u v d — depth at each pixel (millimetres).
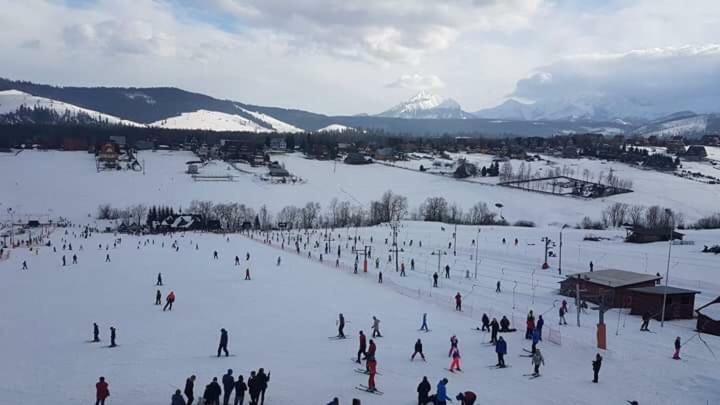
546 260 111688
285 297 73875
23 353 46938
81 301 72188
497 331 49281
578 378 40062
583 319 64875
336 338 51500
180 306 67875
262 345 49062
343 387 37656
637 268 108375
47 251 139500
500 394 36438
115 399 35156
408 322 58719
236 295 75375
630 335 56188
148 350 47562
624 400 35719
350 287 83312
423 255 128750
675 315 68750
